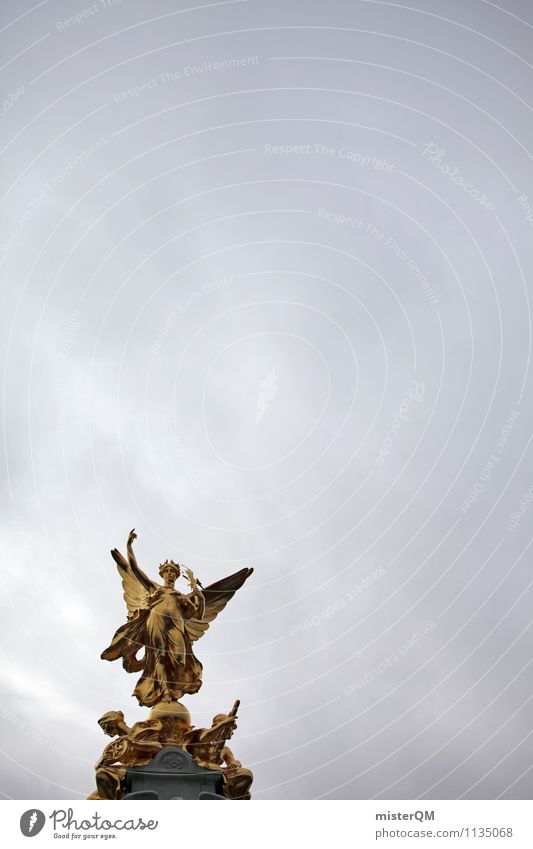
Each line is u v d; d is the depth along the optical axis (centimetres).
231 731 3184
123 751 3062
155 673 3309
